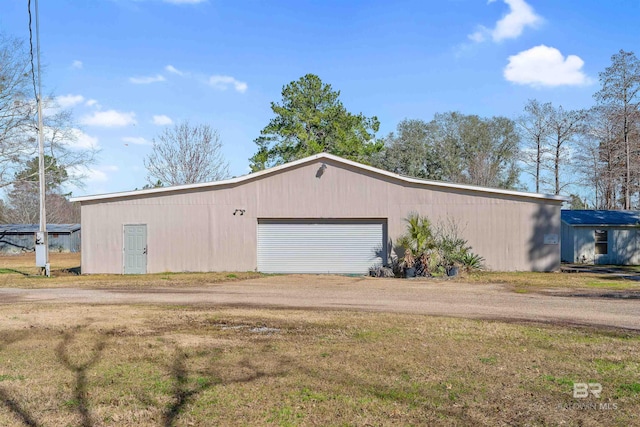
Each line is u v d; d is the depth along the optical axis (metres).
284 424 5.27
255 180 22.89
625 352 8.01
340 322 10.48
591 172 46.47
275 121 44.19
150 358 7.70
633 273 22.52
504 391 6.24
